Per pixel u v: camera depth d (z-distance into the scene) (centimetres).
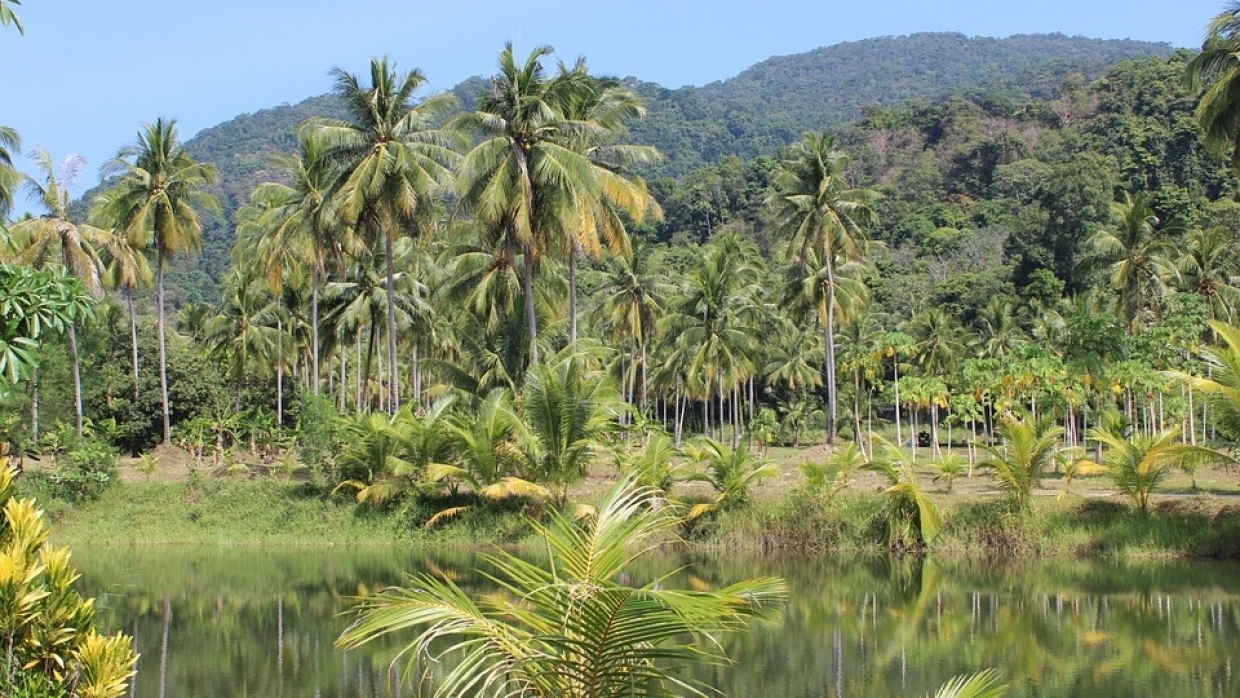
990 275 8269
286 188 4478
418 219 3919
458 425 3725
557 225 3653
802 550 3331
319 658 1964
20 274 897
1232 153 3453
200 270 11194
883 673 1819
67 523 3975
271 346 5894
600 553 639
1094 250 5478
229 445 5891
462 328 4103
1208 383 2736
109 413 5341
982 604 2450
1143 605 2397
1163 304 5062
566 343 6347
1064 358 5050
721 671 1842
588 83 3791
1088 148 9812
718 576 2830
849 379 8031
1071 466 3359
